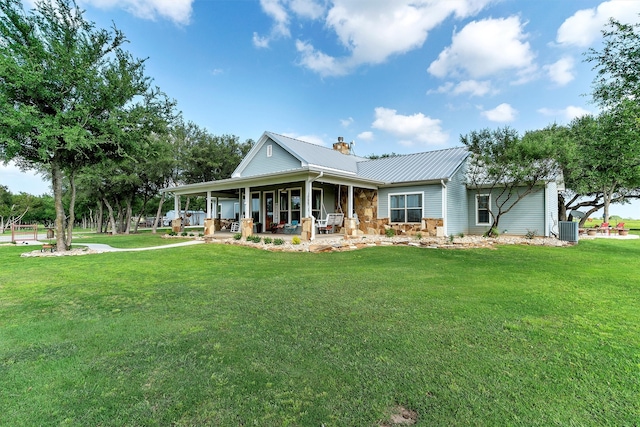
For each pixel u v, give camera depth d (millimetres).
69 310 4207
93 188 20578
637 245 12211
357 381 2418
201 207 42344
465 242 11117
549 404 2121
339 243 10531
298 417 2012
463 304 4301
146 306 4355
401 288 5215
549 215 13484
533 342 3084
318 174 11359
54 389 2354
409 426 1923
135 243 13047
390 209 14516
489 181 13547
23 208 34719
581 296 4727
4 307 4348
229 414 2053
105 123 9430
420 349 2945
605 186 17906
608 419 1969
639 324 3562
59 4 9102
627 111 9109
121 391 2322
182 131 23516
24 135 8727
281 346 3045
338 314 3941
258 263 7852
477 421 1958
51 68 8773
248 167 16922
